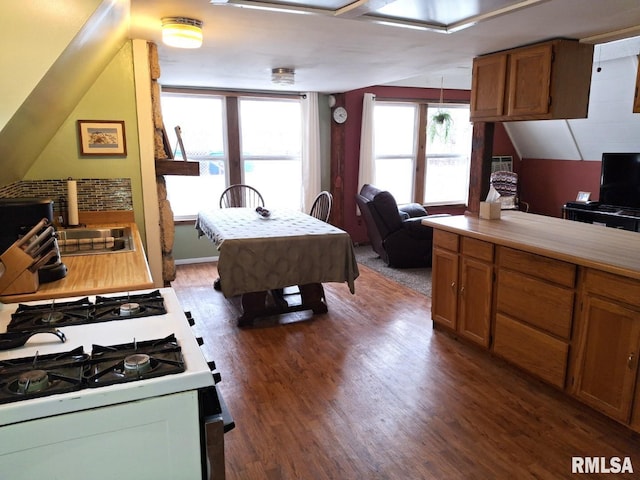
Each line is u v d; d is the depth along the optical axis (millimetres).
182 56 3479
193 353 1215
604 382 2193
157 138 3154
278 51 3291
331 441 2148
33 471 999
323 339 3320
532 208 7230
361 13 2299
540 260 2479
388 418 2334
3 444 959
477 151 3750
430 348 3158
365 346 3197
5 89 1456
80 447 1024
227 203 5535
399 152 6688
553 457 2041
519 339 2674
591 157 6273
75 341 1292
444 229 3164
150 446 1086
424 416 2352
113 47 2604
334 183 6188
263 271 3330
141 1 2145
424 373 2805
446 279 3256
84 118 2902
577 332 2316
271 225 3768
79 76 2156
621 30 2742
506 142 7148
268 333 3432
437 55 3480
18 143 1907
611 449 2096
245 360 2990
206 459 1152
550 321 2455
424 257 5230
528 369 2633
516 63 3221
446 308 3293
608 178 5719
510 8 2305
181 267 5383
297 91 5734
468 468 1971
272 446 2113
